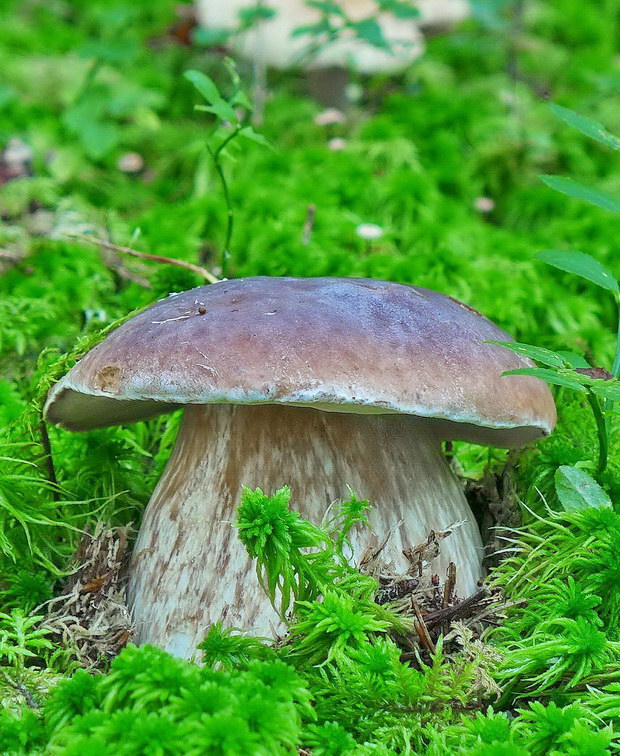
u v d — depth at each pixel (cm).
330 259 55
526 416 34
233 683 31
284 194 66
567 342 53
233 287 35
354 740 32
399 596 34
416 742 33
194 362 32
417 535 35
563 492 37
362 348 32
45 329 51
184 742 30
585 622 34
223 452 35
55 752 30
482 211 74
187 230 62
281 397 32
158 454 44
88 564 36
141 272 54
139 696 31
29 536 38
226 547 35
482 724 32
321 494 35
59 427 41
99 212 62
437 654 33
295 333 32
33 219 62
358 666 33
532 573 36
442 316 35
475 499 40
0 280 54
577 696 33
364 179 69
